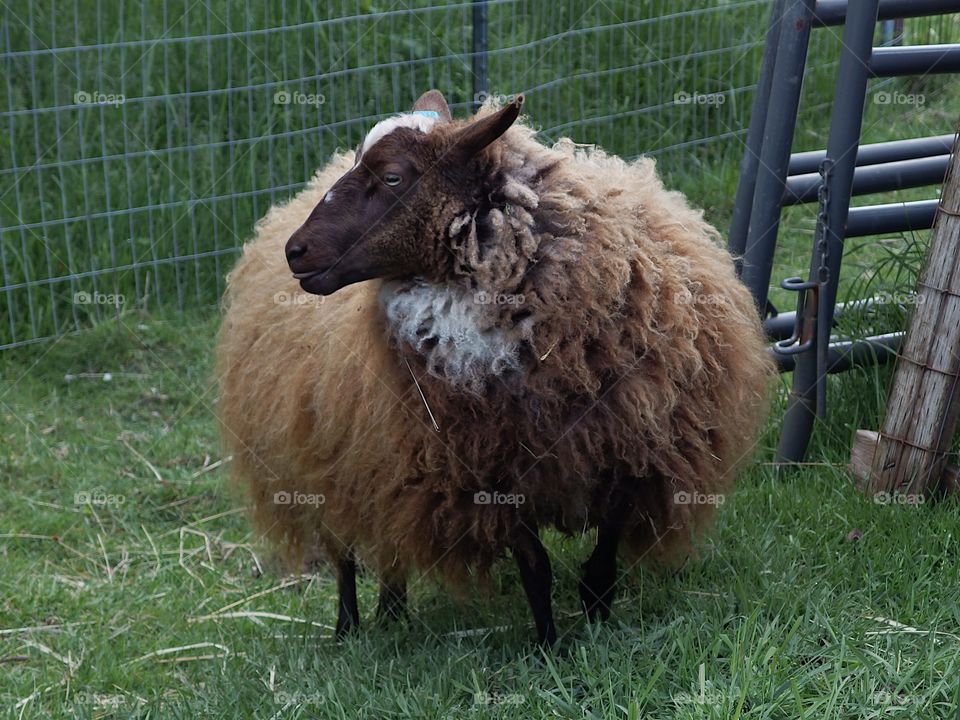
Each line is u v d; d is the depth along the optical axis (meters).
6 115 7.25
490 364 3.26
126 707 3.78
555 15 8.15
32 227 7.04
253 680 3.76
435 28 7.88
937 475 4.34
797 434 4.73
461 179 3.24
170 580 4.99
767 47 4.89
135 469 5.89
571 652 3.54
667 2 8.34
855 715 2.96
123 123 7.34
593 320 3.26
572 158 3.55
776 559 4.02
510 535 3.50
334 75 7.51
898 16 4.65
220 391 4.43
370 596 4.75
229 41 7.30
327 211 3.25
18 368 6.71
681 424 3.44
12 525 5.38
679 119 8.23
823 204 4.46
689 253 3.52
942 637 3.39
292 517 4.25
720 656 3.37
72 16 7.54
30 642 4.44
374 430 3.45
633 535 3.71
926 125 8.21
